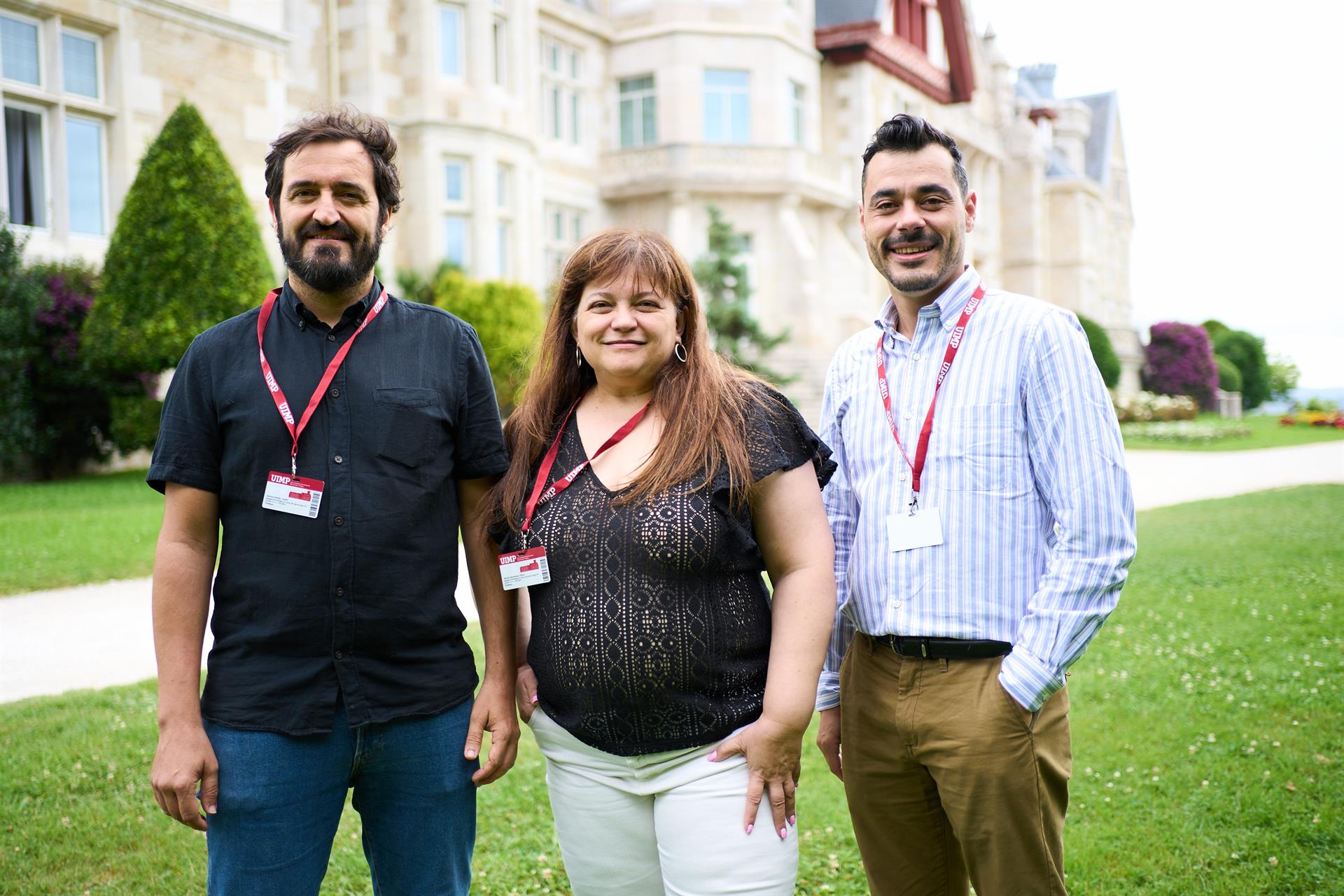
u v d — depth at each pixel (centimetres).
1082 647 215
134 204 1205
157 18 1354
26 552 772
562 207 2234
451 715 218
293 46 1697
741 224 2327
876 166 238
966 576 223
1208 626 622
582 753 217
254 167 1471
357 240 210
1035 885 220
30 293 1196
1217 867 326
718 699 207
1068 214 4056
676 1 2270
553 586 214
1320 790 378
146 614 659
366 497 207
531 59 1955
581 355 233
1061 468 218
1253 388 4528
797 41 2420
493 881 328
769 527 214
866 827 249
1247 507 1215
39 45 1266
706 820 204
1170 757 414
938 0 3050
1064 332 222
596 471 218
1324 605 678
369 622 207
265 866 203
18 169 1272
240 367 212
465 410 225
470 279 1689
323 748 206
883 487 236
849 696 248
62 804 371
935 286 235
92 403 1306
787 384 1786
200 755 200
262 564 206
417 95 1788
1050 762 221
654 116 2320
